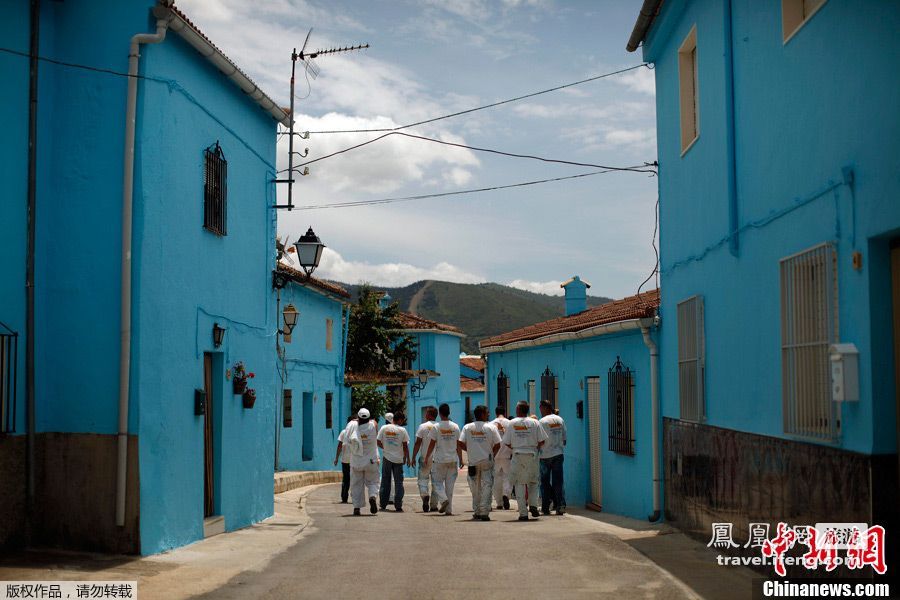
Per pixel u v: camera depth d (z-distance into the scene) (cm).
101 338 910
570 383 1900
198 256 1070
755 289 877
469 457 1405
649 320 1328
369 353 3697
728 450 955
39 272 913
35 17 912
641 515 1409
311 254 1423
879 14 609
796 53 766
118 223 915
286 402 2320
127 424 898
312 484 2250
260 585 766
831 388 674
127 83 920
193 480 1044
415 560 905
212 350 1118
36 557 853
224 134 1162
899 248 621
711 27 1030
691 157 1138
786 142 791
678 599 695
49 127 929
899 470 612
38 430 905
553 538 1080
